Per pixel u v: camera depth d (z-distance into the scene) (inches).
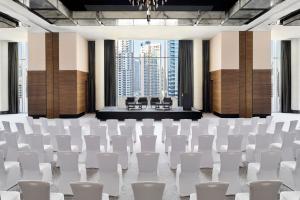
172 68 938.1
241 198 185.2
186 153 236.5
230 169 241.4
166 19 570.3
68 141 312.3
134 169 321.4
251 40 759.7
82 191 161.9
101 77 900.0
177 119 737.6
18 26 648.4
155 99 797.2
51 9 470.6
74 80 767.7
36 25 649.0
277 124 382.6
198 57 889.5
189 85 910.4
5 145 326.3
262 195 164.9
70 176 246.5
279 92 928.3
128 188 264.4
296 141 362.6
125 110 764.6
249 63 762.8
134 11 555.8
